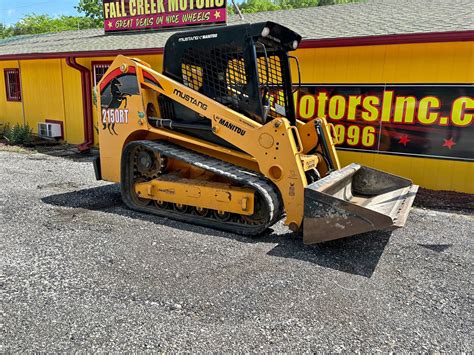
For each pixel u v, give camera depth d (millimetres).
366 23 8297
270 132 4469
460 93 6582
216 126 4836
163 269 3723
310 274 3701
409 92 6980
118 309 3057
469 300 3334
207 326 2871
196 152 5328
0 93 13406
